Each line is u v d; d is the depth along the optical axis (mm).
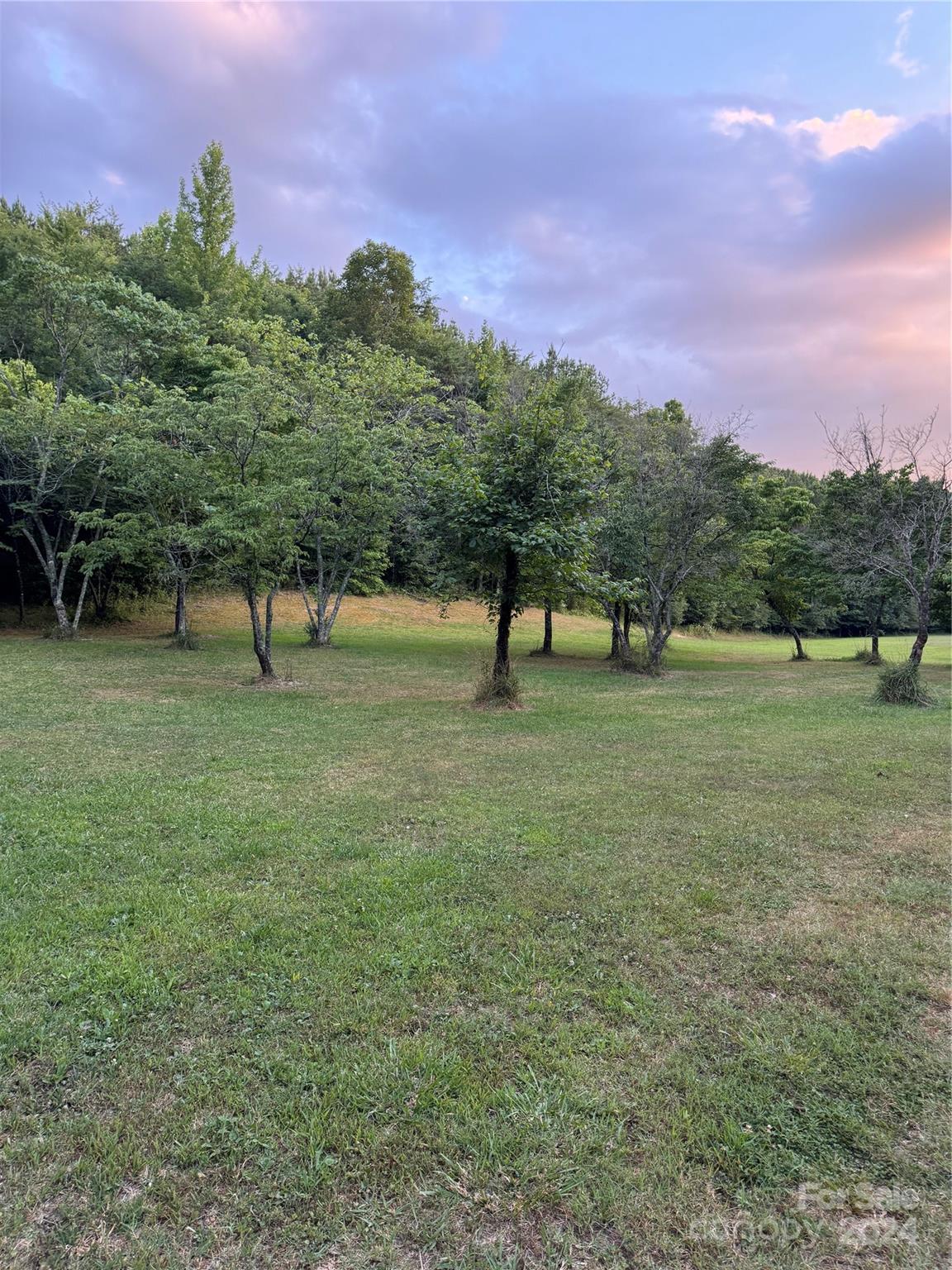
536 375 31141
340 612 31891
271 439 13836
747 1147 2297
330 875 4426
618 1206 2074
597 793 6523
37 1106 2430
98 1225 1990
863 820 5809
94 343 24547
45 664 15906
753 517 19938
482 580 12812
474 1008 3041
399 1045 2760
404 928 3721
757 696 14562
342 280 44094
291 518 14180
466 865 4645
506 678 11914
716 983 3291
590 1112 2439
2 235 28297
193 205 35219
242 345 27594
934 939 3762
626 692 15039
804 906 4148
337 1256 1910
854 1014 3059
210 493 13578
